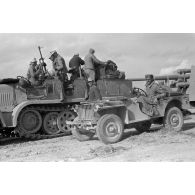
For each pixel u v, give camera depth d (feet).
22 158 32.86
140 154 31.04
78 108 40.14
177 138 38.37
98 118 38.42
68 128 50.57
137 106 41.11
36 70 49.01
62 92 50.24
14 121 45.93
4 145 43.73
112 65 54.13
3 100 46.78
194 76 55.77
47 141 45.16
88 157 31.32
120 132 38.32
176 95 45.11
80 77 52.75
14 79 47.14
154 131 43.75
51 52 50.98
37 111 48.55
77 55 53.47
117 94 54.13
